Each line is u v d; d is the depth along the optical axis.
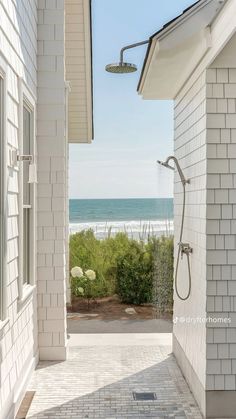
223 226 3.80
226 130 3.79
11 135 3.70
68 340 6.16
